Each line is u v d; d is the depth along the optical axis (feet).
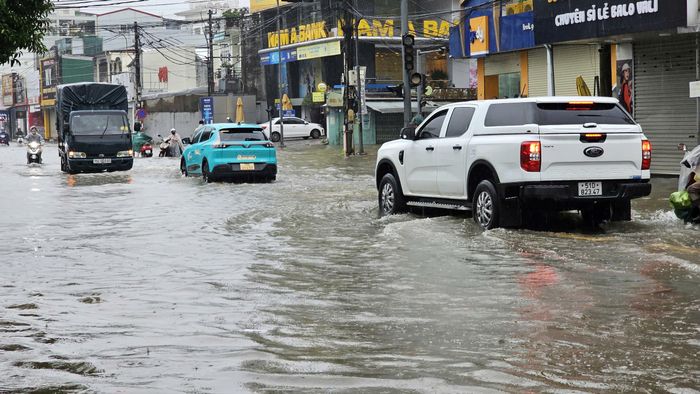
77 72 366.43
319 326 26.94
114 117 127.95
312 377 21.01
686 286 31.99
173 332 26.40
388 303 30.35
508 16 117.70
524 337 24.81
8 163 166.09
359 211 63.31
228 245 47.01
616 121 47.70
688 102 80.59
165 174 117.08
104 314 29.35
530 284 33.04
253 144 96.12
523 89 119.24
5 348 24.56
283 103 245.04
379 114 202.59
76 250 46.14
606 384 20.03
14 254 44.86
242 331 26.43
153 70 343.87
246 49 281.54
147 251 45.32
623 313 27.76
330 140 206.69
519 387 19.86
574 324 26.37
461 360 22.36
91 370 22.08
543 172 46.24
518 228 47.91
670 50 81.66
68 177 117.19
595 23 80.59
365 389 19.94
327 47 232.53
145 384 20.67
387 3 233.35
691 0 71.20
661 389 19.60
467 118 51.55
